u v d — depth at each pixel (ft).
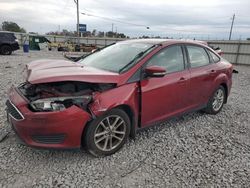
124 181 9.61
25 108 9.80
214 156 11.81
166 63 13.32
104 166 10.52
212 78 16.40
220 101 18.10
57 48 112.98
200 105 16.11
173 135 13.92
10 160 10.59
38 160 10.70
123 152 11.72
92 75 10.52
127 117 11.57
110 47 15.66
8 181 9.25
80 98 10.09
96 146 10.82
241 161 11.48
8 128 13.43
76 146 10.27
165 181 9.73
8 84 24.44
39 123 9.53
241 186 9.64
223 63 17.99
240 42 77.97
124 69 11.81
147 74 11.68
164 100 13.03
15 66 41.32
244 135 14.56
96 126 10.54
